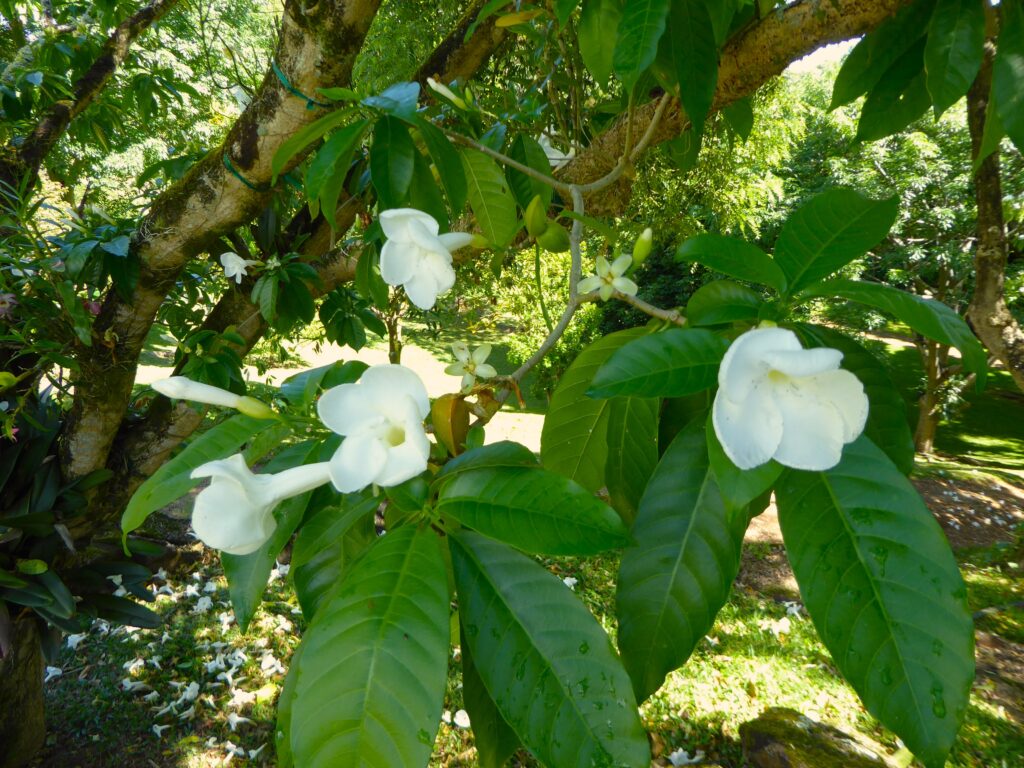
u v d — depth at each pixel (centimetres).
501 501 40
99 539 160
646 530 43
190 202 110
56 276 113
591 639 37
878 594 36
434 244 50
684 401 50
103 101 175
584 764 35
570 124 129
